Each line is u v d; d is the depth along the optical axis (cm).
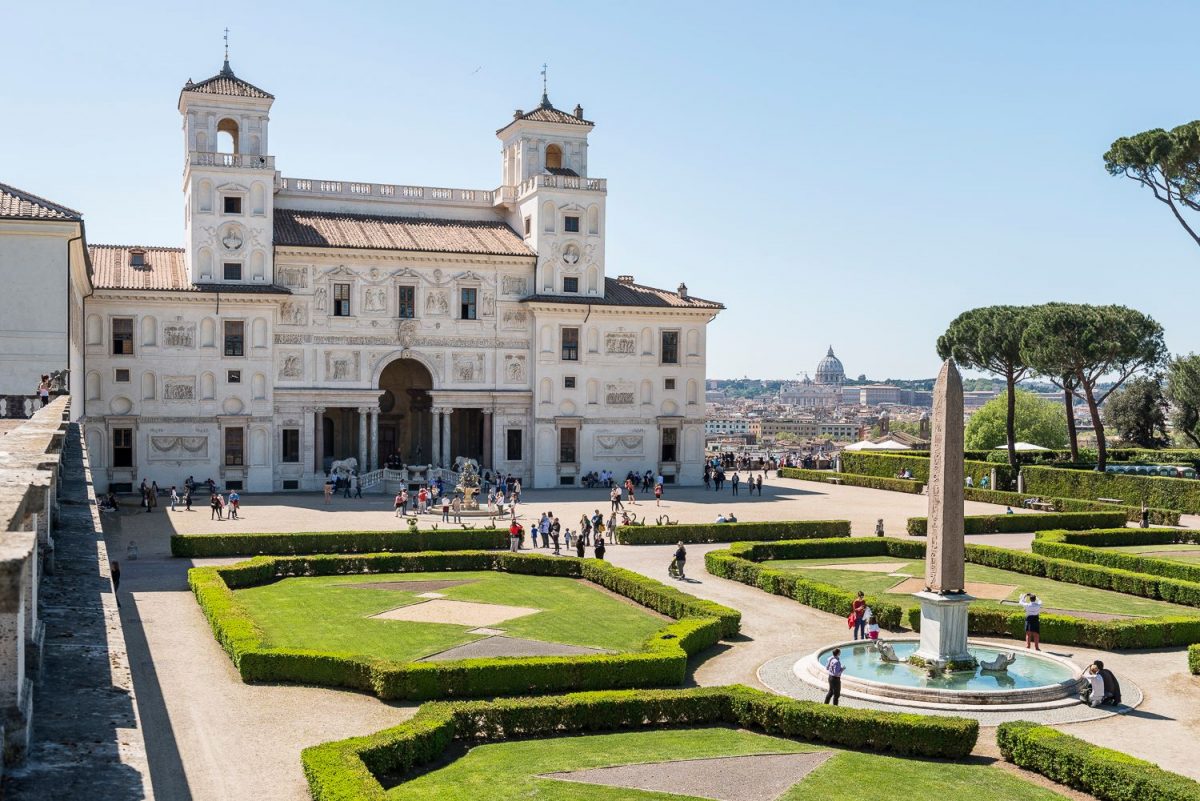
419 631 4538
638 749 3097
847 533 7712
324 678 3722
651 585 5209
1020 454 12481
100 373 9450
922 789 2778
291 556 6262
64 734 1085
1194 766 3033
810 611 5147
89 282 8781
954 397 3897
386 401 11050
